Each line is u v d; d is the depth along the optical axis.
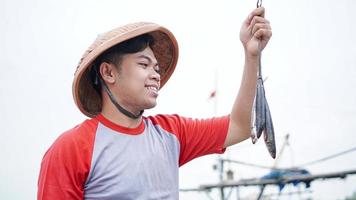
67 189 2.99
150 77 3.23
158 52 3.80
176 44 3.71
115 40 3.19
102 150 3.08
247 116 3.59
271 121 3.12
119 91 3.22
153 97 3.23
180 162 3.52
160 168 3.19
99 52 3.20
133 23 3.38
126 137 3.16
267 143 3.09
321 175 12.46
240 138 3.64
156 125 3.39
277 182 12.75
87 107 3.62
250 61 3.48
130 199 3.02
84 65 3.26
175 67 3.87
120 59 3.23
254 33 3.41
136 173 3.06
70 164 3.01
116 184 3.02
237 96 3.64
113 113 3.23
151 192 3.09
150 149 3.20
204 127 3.57
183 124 3.52
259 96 3.18
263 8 3.40
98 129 3.16
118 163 3.06
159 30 3.50
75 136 3.09
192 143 3.51
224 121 3.63
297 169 12.94
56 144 3.10
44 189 2.99
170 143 3.37
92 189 3.05
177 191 3.29
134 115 3.23
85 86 3.53
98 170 3.04
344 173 12.38
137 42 3.25
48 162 3.05
